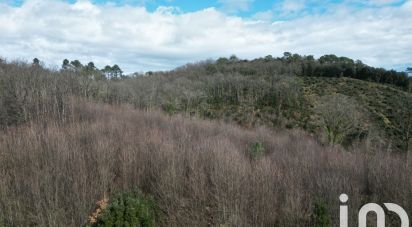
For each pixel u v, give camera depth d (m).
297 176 6.65
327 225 4.83
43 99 11.91
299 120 35.56
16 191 5.34
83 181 5.43
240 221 4.84
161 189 5.65
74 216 4.75
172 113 21.58
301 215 5.18
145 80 42.94
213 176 5.94
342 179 6.67
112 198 4.89
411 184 6.41
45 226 4.52
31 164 6.17
